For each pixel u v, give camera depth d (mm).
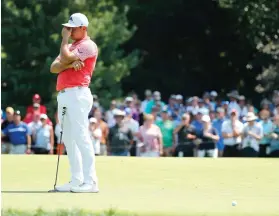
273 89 111688
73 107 31562
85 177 31703
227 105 75250
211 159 47094
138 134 62250
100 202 28406
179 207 27266
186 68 113938
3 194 30578
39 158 45375
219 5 111500
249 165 43250
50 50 95062
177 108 76188
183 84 113375
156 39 113188
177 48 114125
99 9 98312
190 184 34594
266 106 70562
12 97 94375
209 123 63094
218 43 113812
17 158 45219
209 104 77500
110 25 97875
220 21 113000
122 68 97438
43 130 65688
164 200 29172
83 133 31688
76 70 31531
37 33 95500
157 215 25391
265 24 108938
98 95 95312
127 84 110688
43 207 26766
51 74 94000
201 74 114188
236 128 63188
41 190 32031
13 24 95250
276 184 34844
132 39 112000
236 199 29766
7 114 64625
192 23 113812
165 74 113000
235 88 113625
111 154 63094
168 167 41656
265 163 44438
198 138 63406
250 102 96125
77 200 28891
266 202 28859
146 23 112688
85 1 96438
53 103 92750
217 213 25953
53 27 95250
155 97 78812
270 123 64062
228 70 114000
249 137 62406
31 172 38375
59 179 35906
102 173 38688
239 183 35125
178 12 113125
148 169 40469
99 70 95500
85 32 31859
